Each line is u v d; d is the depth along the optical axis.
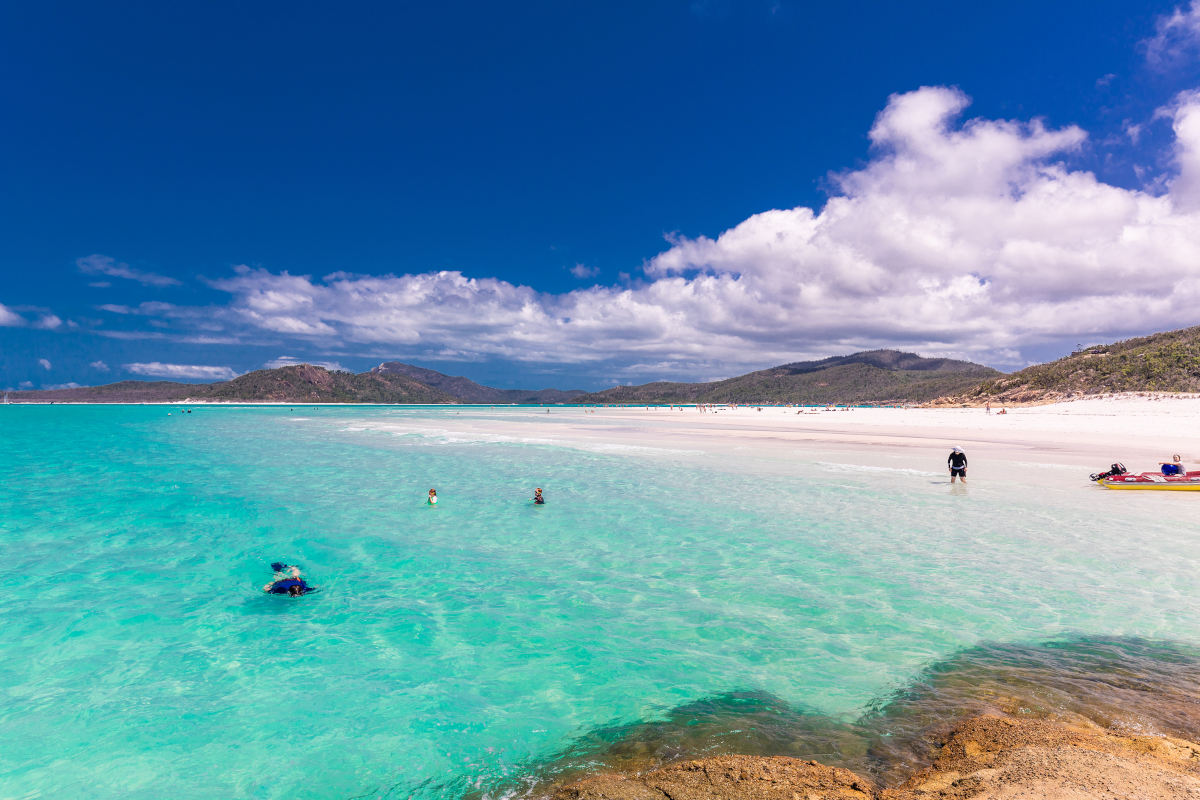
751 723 5.70
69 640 8.06
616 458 28.25
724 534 13.45
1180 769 4.29
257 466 26.55
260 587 10.24
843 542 12.59
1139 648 7.24
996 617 8.35
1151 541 12.32
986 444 31.75
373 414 125.06
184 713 6.16
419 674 6.98
